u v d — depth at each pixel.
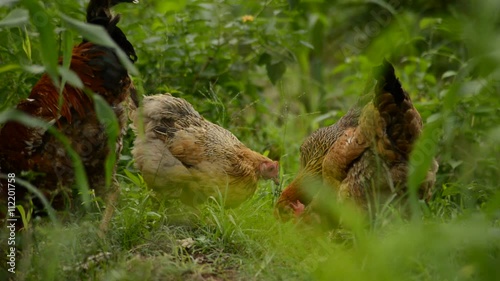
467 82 5.40
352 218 5.71
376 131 6.83
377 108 6.73
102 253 5.92
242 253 6.46
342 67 11.29
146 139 7.67
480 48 4.26
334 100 12.55
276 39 10.33
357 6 12.85
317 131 8.36
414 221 5.06
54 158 6.20
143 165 7.65
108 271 5.51
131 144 8.68
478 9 4.18
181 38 9.62
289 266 5.98
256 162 8.01
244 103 10.57
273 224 7.23
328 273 5.23
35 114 6.16
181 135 7.64
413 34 11.37
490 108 8.33
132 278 5.42
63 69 4.75
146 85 9.48
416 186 4.84
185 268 5.81
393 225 6.35
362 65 10.77
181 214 7.39
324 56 13.59
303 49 10.87
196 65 10.01
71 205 6.54
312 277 5.52
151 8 10.86
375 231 6.16
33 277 5.53
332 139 7.93
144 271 5.50
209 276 5.85
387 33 8.84
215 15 10.30
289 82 12.59
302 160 8.36
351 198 7.20
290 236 6.75
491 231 4.69
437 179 8.52
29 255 5.84
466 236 4.63
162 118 7.75
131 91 7.67
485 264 4.74
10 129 6.13
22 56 7.61
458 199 8.20
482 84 5.57
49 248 5.77
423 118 8.88
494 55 4.25
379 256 4.92
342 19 12.96
